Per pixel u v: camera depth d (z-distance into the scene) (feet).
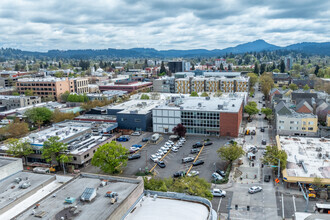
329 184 270.05
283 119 452.76
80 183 195.62
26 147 364.79
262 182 305.73
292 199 269.64
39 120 550.77
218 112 459.32
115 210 155.84
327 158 326.65
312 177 278.87
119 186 188.65
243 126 530.27
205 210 175.11
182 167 349.00
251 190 282.56
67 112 583.99
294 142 386.32
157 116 493.36
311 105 554.87
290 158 330.13
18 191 206.80
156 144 436.35
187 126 481.46
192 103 531.91
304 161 319.68
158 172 336.90
